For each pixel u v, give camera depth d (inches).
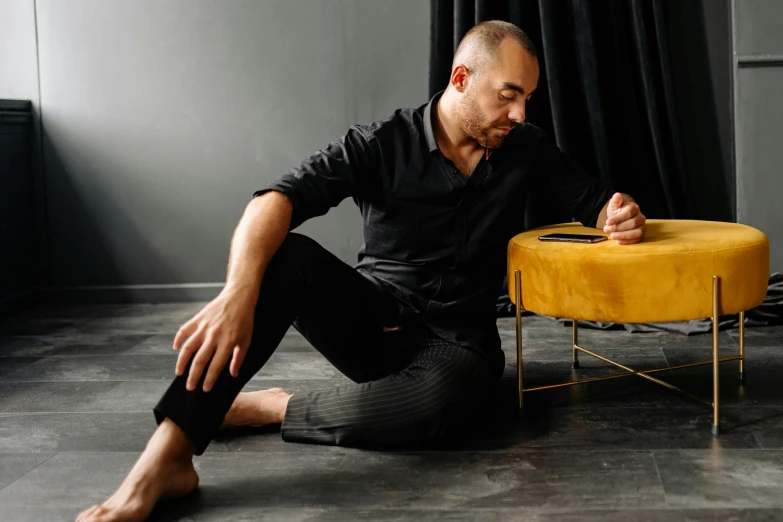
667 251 75.8
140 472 62.1
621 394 89.9
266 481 69.2
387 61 145.6
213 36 147.7
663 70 132.9
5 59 151.3
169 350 116.6
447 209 78.8
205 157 150.3
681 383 93.3
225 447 77.2
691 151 138.9
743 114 135.0
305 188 71.4
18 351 118.0
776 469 68.6
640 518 60.4
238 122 149.0
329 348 76.2
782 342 110.9
